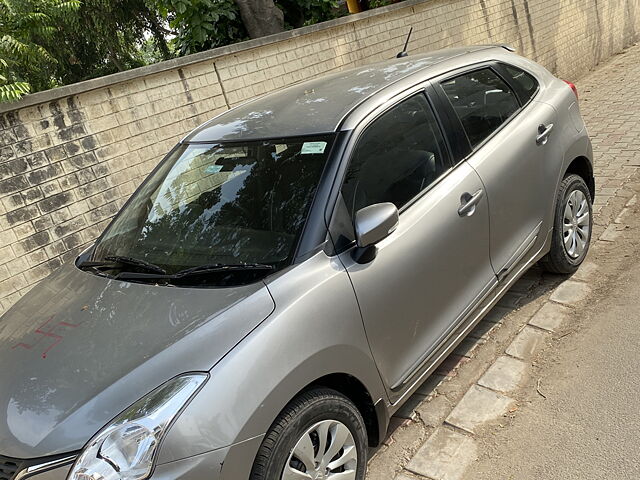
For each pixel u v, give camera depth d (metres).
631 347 3.16
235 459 1.96
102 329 2.39
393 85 3.14
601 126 7.38
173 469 1.88
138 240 3.04
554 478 2.46
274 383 2.08
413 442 2.90
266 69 6.39
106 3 16.39
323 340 2.29
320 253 2.48
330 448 2.31
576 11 11.12
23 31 9.00
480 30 9.14
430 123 3.14
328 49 7.05
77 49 17.91
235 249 2.62
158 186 3.31
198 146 3.34
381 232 2.45
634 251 4.17
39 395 2.14
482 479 2.57
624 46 12.95
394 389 2.68
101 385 2.07
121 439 1.89
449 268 2.96
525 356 3.34
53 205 4.93
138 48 19.14
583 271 4.09
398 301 2.67
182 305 2.36
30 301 2.95
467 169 3.16
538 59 10.22
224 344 2.10
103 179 5.20
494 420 2.91
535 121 3.70
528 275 4.24
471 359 3.43
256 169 2.90
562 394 2.96
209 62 5.89
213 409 1.96
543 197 3.67
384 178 2.82
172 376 2.02
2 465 1.98
